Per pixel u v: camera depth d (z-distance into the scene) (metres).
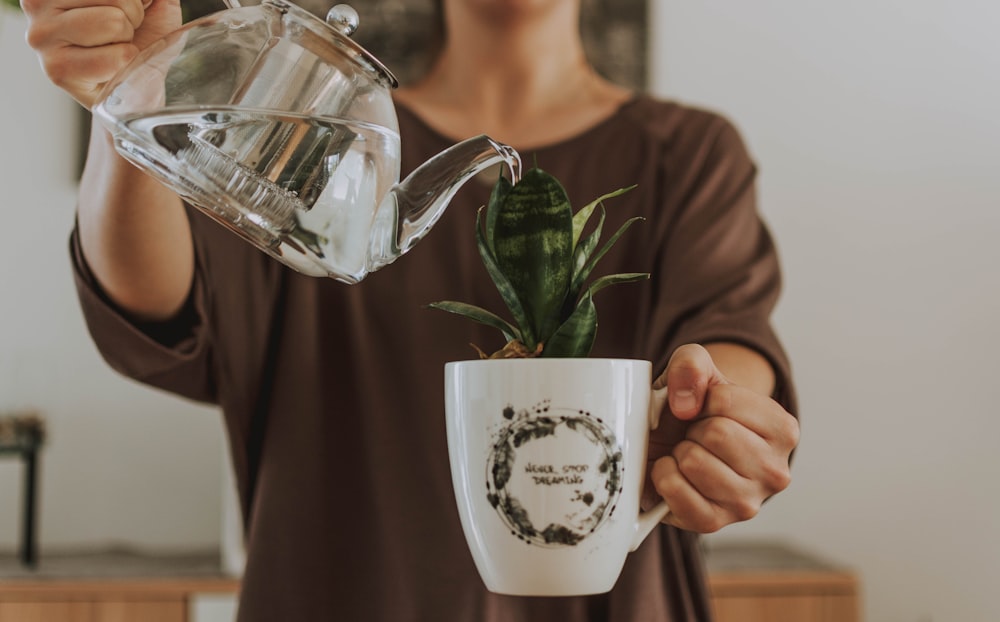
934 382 2.35
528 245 0.46
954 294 2.38
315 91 0.45
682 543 0.80
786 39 2.41
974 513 2.31
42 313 2.25
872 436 2.33
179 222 0.67
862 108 2.41
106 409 2.25
